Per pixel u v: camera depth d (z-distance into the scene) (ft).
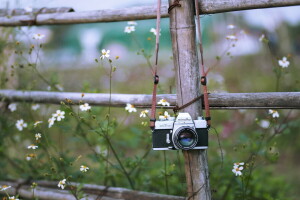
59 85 9.70
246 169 8.00
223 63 14.75
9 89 9.93
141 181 9.40
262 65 14.12
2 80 9.71
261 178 10.80
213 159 10.37
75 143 10.80
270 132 10.72
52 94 8.55
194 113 6.73
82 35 18.62
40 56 10.63
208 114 6.50
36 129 8.67
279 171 12.39
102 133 8.34
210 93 6.93
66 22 8.45
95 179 9.63
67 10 8.66
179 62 6.71
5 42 9.69
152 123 6.48
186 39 6.64
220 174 9.25
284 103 6.56
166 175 8.09
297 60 13.57
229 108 6.87
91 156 8.96
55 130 11.11
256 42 13.32
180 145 6.27
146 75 17.31
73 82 14.28
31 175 9.37
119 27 20.16
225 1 6.69
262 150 9.43
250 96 6.72
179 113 6.41
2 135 9.62
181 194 8.34
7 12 9.52
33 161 9.37
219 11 6.78
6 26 9.36
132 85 16.11
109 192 8.36
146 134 9.20
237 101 6.77
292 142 11.65
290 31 15.30
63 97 8.37
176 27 6.65
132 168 8.75
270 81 13.52
